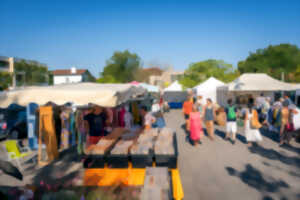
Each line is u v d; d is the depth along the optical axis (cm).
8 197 252
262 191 421
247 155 644
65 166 532
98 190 317
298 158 611
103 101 405
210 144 775
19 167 534
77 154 646
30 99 428
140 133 576
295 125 777
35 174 487
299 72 3625
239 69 5006
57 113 633
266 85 1438
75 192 312
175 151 461
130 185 341
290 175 495
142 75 5931
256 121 725
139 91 659
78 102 411
